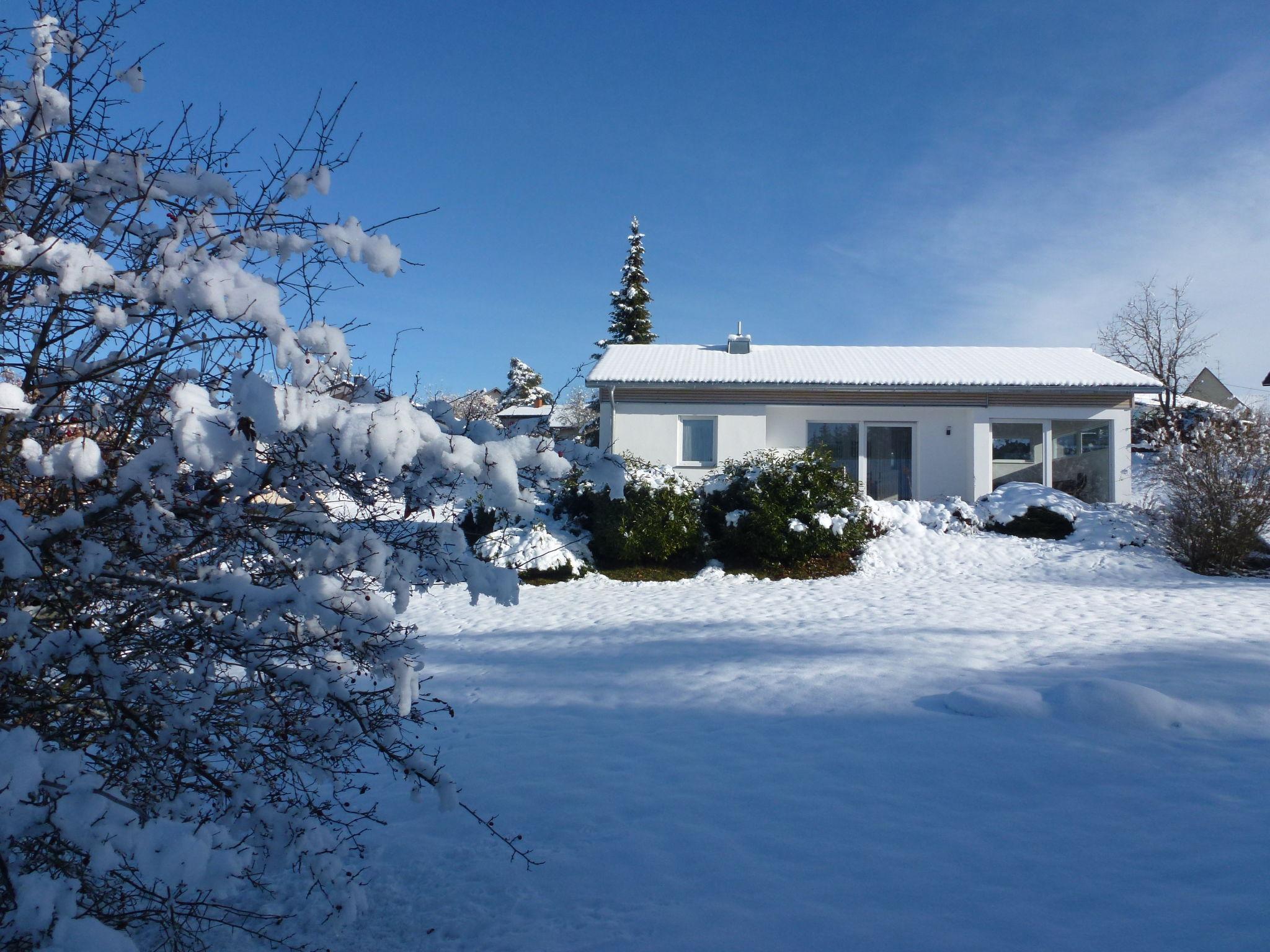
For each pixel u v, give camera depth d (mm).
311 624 2928
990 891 3693
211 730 3104
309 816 3131
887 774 5223
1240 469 14477
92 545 2652
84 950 2016
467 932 3621
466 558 3336
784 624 10547
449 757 6043
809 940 3385
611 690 7703
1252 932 3232
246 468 2691
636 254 39625
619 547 15227
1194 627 9477
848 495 15805
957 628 9797
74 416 3064
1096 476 18625
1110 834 4211
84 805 2203
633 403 18812
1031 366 19859
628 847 4395
